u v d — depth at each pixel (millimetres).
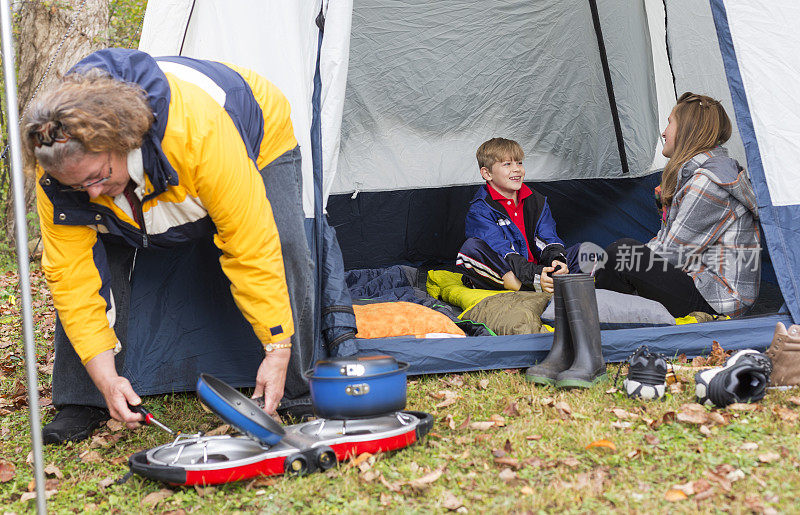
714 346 2699
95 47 6688
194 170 1759
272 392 1931
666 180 2963
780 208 2713
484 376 2668
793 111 2717
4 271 6102
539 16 4625
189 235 2004
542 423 2102
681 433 1983
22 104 6586
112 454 2090
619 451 1882
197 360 2543
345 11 2604
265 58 2549
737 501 1584
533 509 1604
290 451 1814
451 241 5039
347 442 1873
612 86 4715
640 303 2840
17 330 3900
